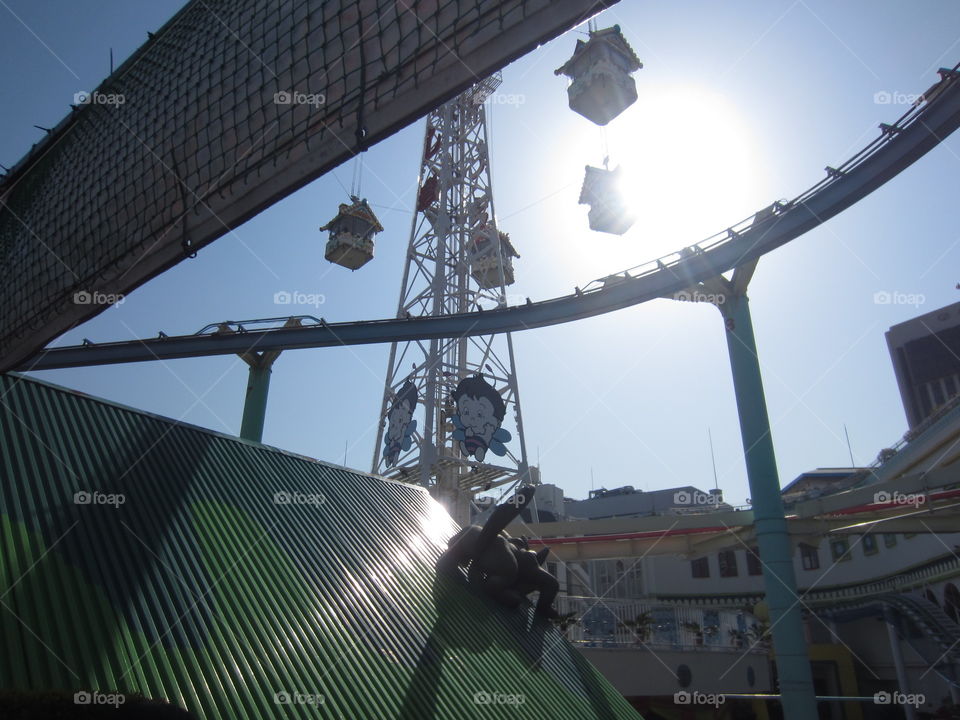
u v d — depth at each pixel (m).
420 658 9.80
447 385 41.12
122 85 8.89
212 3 8.19
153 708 5.94
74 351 26.86
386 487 15.03
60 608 6.73
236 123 7.05
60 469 8.65
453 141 47.25
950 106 17.03
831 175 19.77
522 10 5.41
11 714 5.25
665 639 34.44
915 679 41.12
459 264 43.12
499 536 14.43
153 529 8.73
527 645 12.60
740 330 23.33
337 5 6.57
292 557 10.09
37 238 9.12
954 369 94.44
